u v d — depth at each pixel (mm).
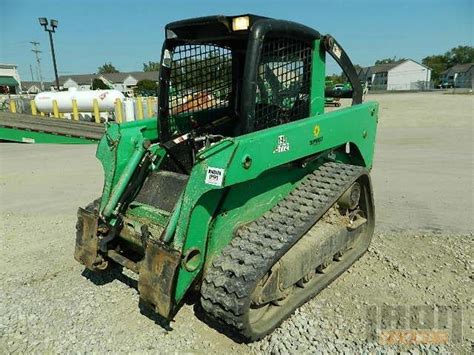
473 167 7484
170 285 2404
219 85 3607
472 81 61531
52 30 19984
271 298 2729
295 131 2840
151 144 3412
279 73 3045
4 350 2641
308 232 3137
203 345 2699
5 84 56062
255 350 2658
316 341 2684
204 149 2469
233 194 2705
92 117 16609
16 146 10570
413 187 6270
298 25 3039
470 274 3551
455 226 4648
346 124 3459
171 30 3209
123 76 74500
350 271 3627
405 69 73625
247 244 2668
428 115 16359
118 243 3291
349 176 3342
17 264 3805
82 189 6309
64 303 3170
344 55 3734
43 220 4949
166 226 2545
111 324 2916
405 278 3496
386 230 4535
